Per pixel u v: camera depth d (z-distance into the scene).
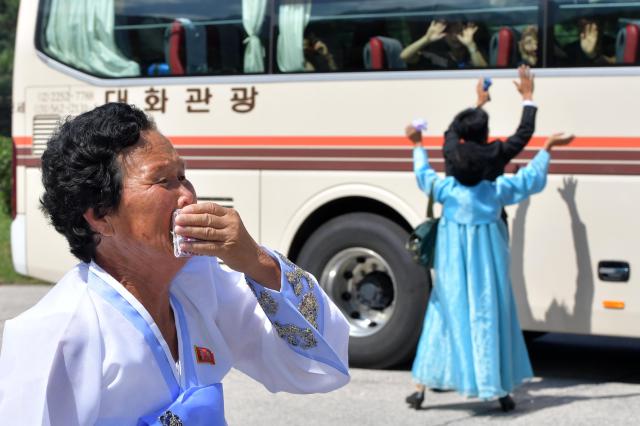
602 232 5.86
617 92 5.84
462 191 5.30
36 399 1.66
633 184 5.80
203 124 6.85
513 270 6.05
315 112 6.55
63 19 7.27
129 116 1.80
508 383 5.28
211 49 6.87
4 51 24.33
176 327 1.89
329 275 6.58
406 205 6.33
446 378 5.28
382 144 6.38
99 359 1.72
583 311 5.90
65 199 1.79
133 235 1.79
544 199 5.98
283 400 5.72
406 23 6.35
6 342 1.71
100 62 7.16
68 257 7.23
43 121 7.29
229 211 1.78
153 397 1.79
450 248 5.32
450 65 6.26
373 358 6.42
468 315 5.24
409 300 6.31
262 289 1.88
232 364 2.04
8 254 10.98
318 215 6.71
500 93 6.11
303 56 6.60
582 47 5.93
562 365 6.73
